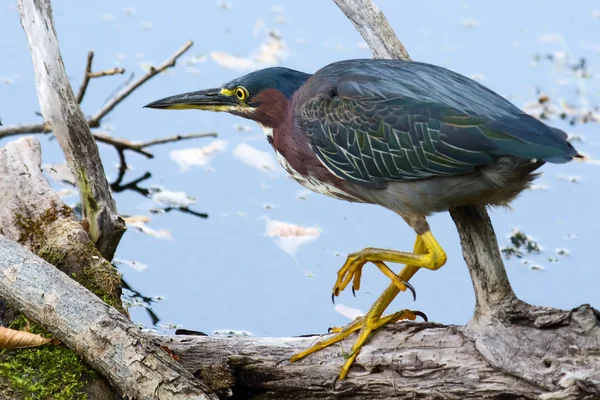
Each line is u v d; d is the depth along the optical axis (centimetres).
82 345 830
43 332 869
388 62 920
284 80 961
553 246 1289
